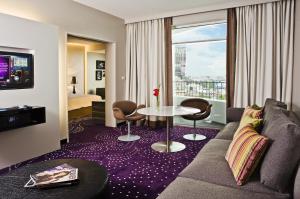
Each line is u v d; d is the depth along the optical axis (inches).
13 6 129.3
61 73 162.6
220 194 56.6
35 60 129.1
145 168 116.3
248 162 63.1
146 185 97.7
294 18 156.3
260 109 114.7
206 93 218.8
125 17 219.9
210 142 102.8
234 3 174.1
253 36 169.8
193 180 65.2
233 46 178.7
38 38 130.3
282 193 57.9
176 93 229.5
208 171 70.3
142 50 220.2
